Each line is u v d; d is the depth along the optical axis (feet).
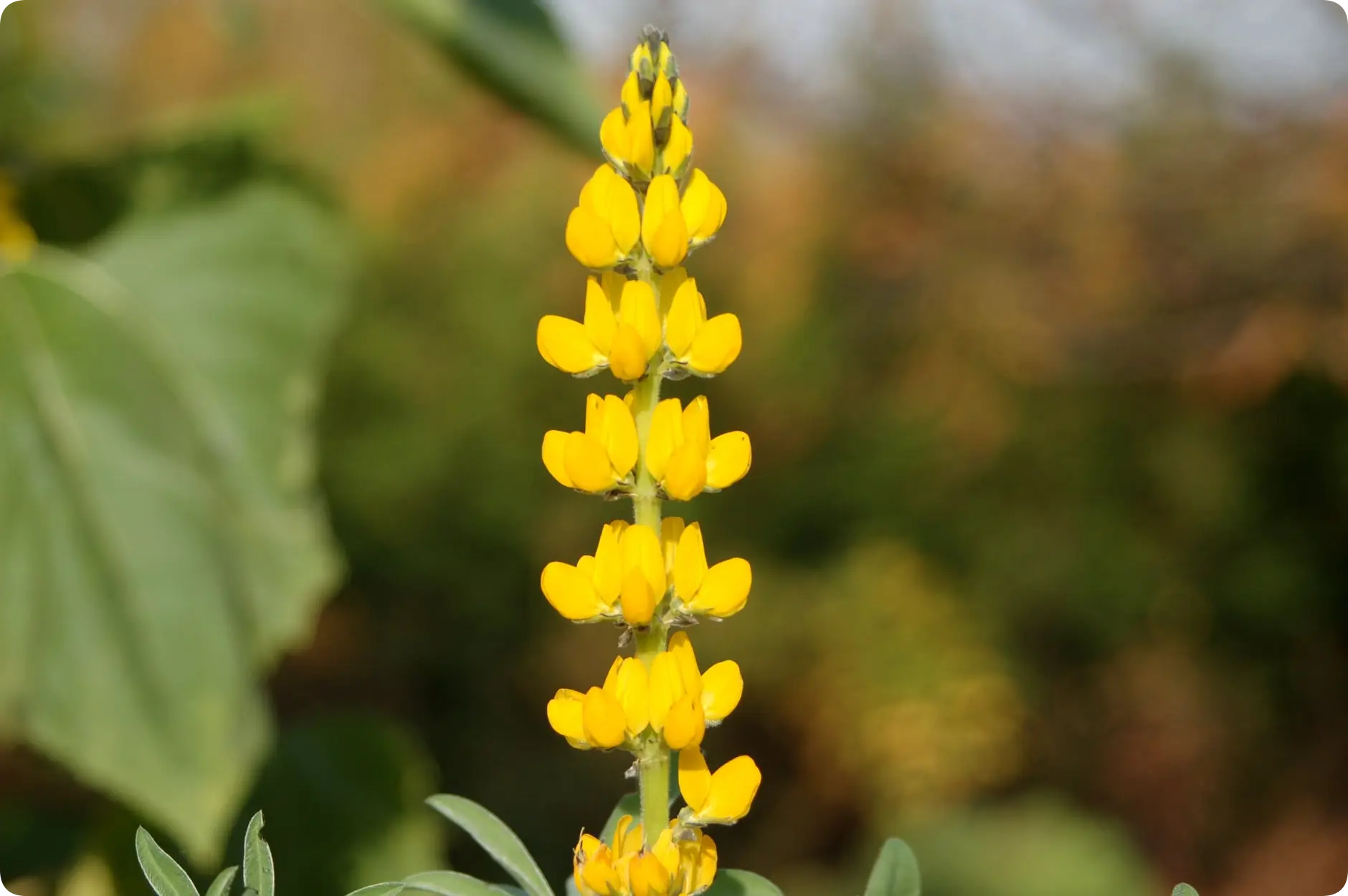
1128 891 11.86
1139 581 15.60
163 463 4.04
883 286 16.28
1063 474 15.92
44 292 4.10
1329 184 13.46
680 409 2.22
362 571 15.08
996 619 15.53
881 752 14.02
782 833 15.06
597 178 2.22
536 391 15.85
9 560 3.71
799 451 16.56
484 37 3.93
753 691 15.16
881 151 16.11
